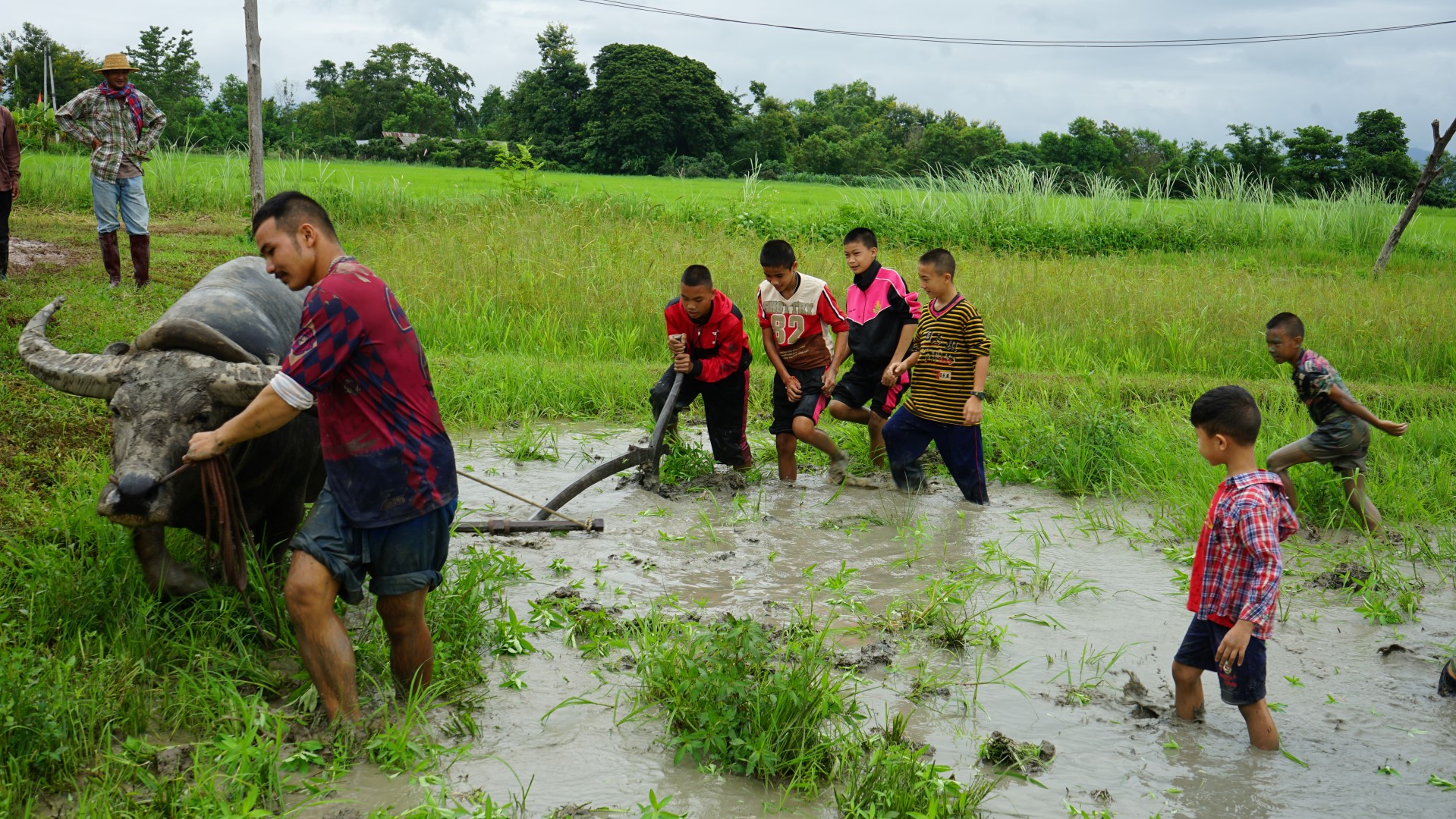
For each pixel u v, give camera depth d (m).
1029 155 69.19
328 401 3.71
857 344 7.33
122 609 4.45
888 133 103.75
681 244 14.36
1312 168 53.84
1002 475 7.64
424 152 67.81
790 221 20.56
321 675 3.79
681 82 71.19
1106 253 21.05
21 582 4.67
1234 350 10.89
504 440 8.26
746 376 7.22
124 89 10.41
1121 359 10.81
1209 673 4.79
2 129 9.88
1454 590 5.70
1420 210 49.16
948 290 6.68
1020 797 3.67
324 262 3.85
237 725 3.79
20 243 13.07
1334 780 3.83
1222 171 48.22
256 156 14.75
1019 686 4.51
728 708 3.89
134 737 3.72
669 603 5.24
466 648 4.55
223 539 3.96
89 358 4.23
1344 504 6.65
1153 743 4.09
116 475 3.88
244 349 4.60
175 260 12.94
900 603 5.30
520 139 75.31
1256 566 3.90
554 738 3.98
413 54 104.75
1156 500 7.14
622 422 8.96
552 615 4.95
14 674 3.68
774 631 4.86
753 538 6.33
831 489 7.38
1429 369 10.59
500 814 3.37
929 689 4.43
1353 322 11.60
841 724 4.09
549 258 12.67
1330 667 4.78
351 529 3.77
